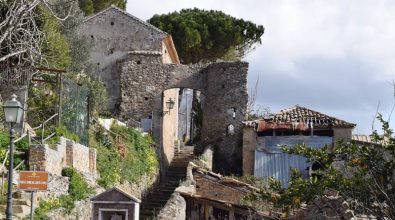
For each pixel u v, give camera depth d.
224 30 55.00
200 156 37.66
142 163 32.81
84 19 40.84
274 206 15.22
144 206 30.69
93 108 31.38
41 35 28.58
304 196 14.59
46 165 20.58
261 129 36.50
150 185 33.72
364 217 13.84
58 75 26.31
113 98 42.56
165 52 44.47
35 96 26.34
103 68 42.84
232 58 55.72
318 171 15.34
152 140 37.16
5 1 23.88
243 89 41.66
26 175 15.77
